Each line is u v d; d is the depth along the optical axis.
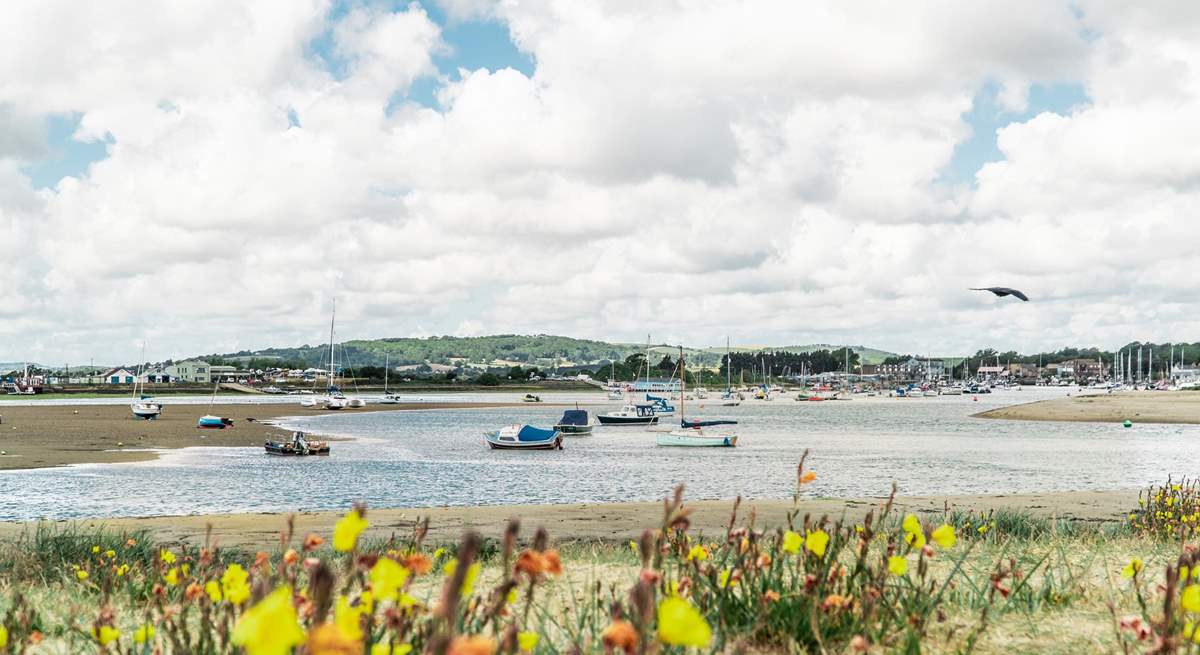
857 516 20.25
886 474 36.97
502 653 2.01
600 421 87.81
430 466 41.50
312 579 1.76
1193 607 2.95
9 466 38.84
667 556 4.98
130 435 59.59
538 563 1.97
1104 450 50.41
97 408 109.31
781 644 4.04
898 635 4.36
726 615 4.09
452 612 1.38
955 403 158.00
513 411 120.75
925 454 48.19
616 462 44.47
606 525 19.61
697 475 37.09
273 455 46.34
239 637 1.24
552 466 42.03
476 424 84.19
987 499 25.80
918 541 4.02
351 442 59.25
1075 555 9.07
